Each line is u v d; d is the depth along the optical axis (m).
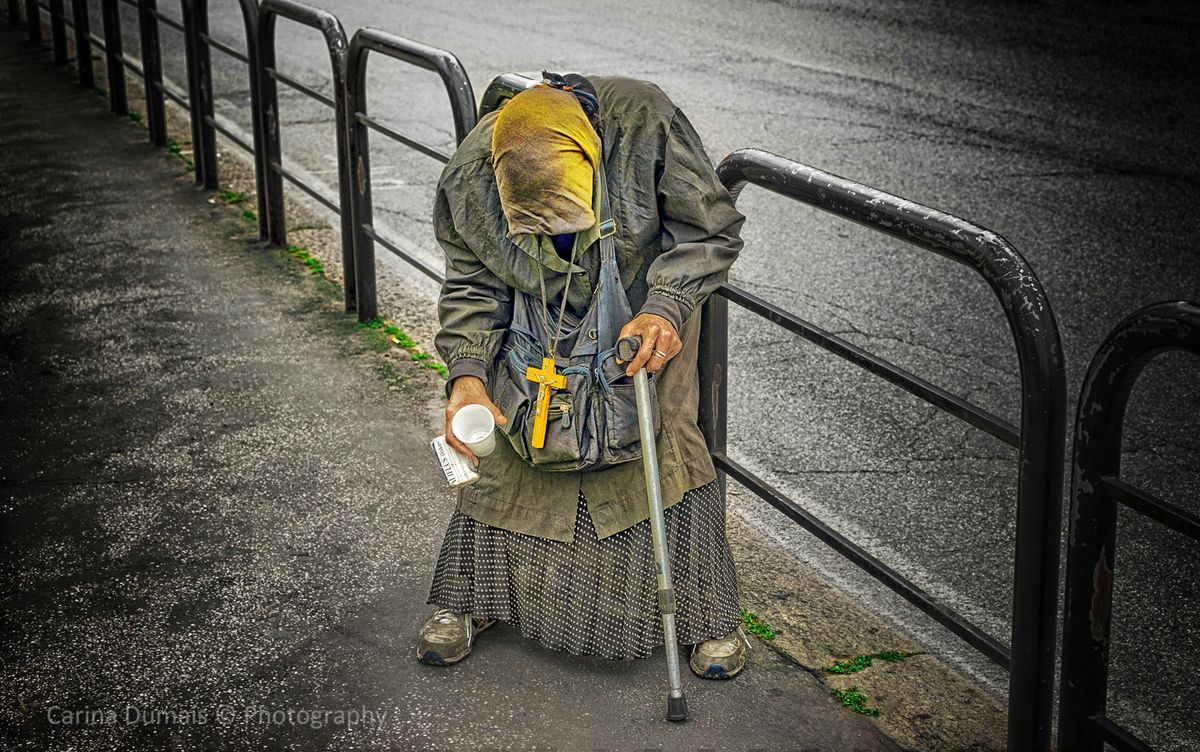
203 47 6.89
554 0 14.14
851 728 2.85
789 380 5.08
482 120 2.85
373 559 3.53
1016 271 2.29
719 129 8.66
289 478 3.99
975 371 5.15
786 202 7.32
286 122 8.95
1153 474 4.34
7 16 13.36
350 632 3.20
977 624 3.50
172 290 5.67
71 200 7.03
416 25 12.40
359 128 5.06
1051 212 7.08
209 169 7.21
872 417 4.77
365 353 5.00
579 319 2.84
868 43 11.91
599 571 2.94
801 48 11.62
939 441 4.59
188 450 4.17
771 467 4.39
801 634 3.26
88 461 4.10
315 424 4.36
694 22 12.90
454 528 3.07
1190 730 3.10
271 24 5.78
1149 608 3.60
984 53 11.51
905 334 5.50
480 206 2.77
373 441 4.24
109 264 6.01
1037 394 2.26
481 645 3.14
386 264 6.27
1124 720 3.13
